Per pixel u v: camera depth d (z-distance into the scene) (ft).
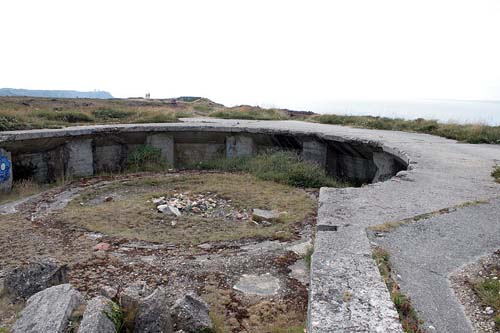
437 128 40.60
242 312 12.84
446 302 8.65
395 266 10.11
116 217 23.81
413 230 12.38
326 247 10.69
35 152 34.73
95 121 47.39
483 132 35.12
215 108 84.69
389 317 7.30
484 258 10.80
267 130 40.22
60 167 36.22
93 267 16.47
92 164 37.96
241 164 39.45
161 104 87.25
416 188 17.39
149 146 41.22
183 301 11.60
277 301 13.50
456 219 13.41
